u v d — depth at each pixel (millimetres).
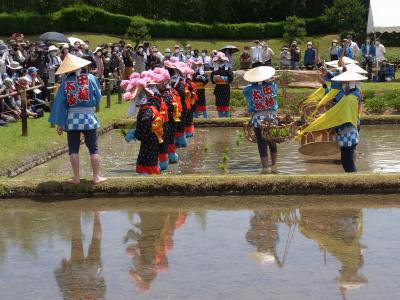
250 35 49719
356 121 12062
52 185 10898
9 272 7594
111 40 45906
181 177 11070
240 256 8016
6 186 10922
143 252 8219
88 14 46438
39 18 45438
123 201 10602
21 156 13875
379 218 9523
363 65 31391
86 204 10477
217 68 21906
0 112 18000
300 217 9617
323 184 10805
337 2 48406
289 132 13195
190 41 48406
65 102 10703
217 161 14492
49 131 17047
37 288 7109
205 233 8945
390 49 45406
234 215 9758
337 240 8570
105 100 25328
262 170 13352
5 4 47219
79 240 8734
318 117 13055
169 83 14617
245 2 52156
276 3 52031
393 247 8258
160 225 9328
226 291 6918
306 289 6945
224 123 20953
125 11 50844
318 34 49781
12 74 19625
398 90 24859
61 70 10531
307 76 27500
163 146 12906
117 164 14258
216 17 51875
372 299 6672
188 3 50625
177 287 7055
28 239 8805
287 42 47875
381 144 16781
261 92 13227
